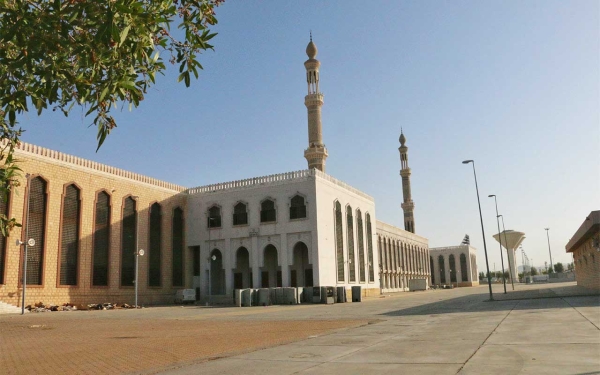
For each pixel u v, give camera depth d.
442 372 8.34
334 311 32.22
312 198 53.91
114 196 49.19
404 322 20.06
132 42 6.69
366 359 10.23
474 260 141.88
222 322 24.75
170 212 57.16
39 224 40.88
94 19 6.35
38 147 41.28
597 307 22.02
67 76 7.07
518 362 8.99
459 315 22.41
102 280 46.72
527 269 164.62
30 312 37.25
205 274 57.75
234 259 56.66
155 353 13.19
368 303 44.47
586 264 47.56
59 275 42.09
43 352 14.17
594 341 11.21
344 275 59.09
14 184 10.37
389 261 91.38
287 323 22.59
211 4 8.18
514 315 20.34
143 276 51.75
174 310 40.00
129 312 37.22
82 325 24.31
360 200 68.06
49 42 6.56
